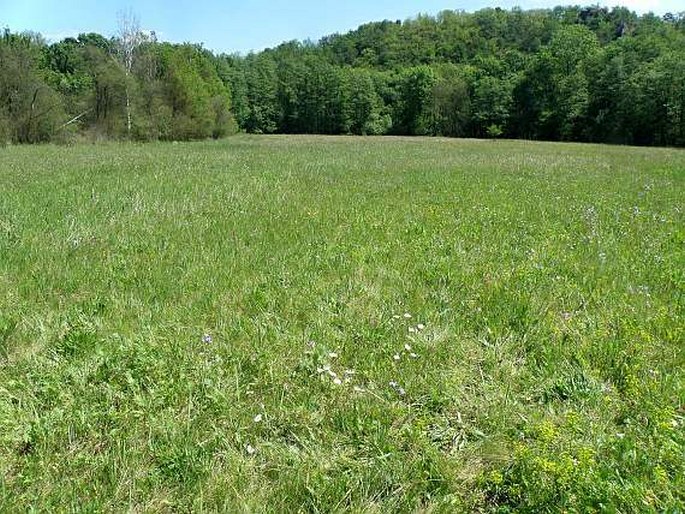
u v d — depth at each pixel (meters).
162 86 51.19
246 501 2.57
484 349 4.29
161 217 8.83
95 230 7.69
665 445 2.89
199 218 8.84
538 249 7.38
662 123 61.62
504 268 6.39
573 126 72.56
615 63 68.31
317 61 97.56
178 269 5.98
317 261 6.51
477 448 3.05
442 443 3.14
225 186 12.73
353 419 3.25
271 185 13.46
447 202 11.34
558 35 76.69
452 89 86.06
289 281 5.73
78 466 2.78
